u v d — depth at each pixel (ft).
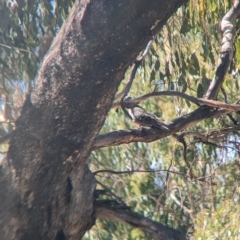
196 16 39.40
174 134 31.30
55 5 36.99
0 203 21.25
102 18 20.44
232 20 35.70
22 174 21.11
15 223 21.22
